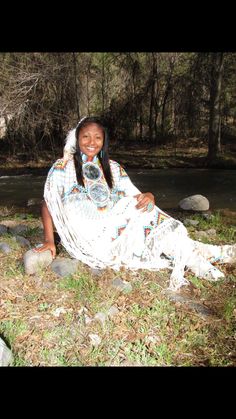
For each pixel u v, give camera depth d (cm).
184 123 1759
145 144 1753
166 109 1791
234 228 549
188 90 1711
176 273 354
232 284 358
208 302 333
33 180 1144
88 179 360
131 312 311
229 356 273
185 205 753
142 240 371
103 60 1717
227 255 389
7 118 1543
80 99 1716
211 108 1398
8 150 1555
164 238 367
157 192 940
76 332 288
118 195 373
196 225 588
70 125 1606
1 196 940
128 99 1772
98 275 359
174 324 300
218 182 1043
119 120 1798
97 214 361
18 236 457
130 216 367
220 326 302
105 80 1777
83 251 365
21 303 320
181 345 278
